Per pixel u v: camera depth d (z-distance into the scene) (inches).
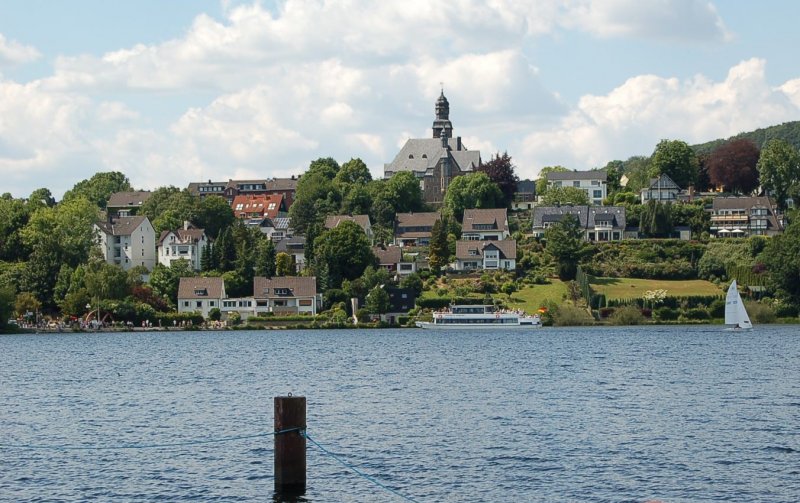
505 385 5959.6
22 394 5684.1
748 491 3213.6
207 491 3245.6
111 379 6510.8
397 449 3853.3
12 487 3326.8
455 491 3253.0
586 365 7219.5
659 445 3880.4
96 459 3710.6
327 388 5885.8
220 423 4473.4
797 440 3939.5
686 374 6491.1
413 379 6368.1
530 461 3636.8
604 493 3216.0
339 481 3361.2
